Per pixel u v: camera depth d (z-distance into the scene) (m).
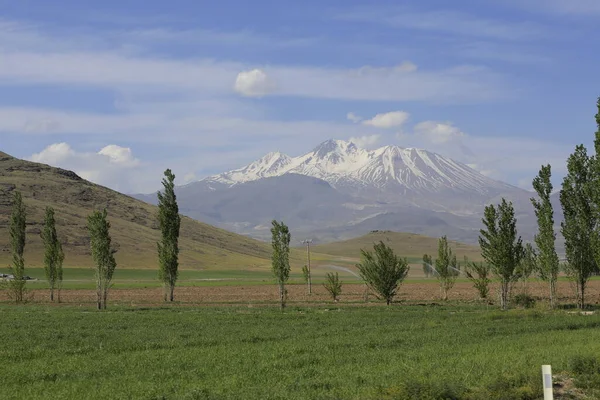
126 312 71.38
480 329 47.50
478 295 106.44
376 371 28.39
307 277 112.62
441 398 22.77
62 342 42.22
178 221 97.69
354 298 100.81
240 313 68.75
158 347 40.12
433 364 29.64
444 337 42.47
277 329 50.28
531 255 84.00
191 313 69.25
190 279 189.50
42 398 23.80
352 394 23.36
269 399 22.91
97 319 60.62
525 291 89.06
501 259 74.12
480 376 26.58
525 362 29.25
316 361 32.81
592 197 68.62
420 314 66.19
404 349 37.16
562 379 26.55
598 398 23.55
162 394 24.11
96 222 80.62
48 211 96.75
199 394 23.47
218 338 43.78
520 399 23.08
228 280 181.00
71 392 24.75
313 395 23.59
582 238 73.31
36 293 117.81
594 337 40.81
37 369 31.14
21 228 99.88
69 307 82.50
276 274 78.31
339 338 43.06
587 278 75.00
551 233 74.19
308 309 75.75
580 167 73.44
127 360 33.41
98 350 38.31
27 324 55.12
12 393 25.25
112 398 23.53
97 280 79.81
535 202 75.44
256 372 29.22
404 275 86.88
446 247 98.56
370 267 86.38
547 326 50.03
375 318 61.09
